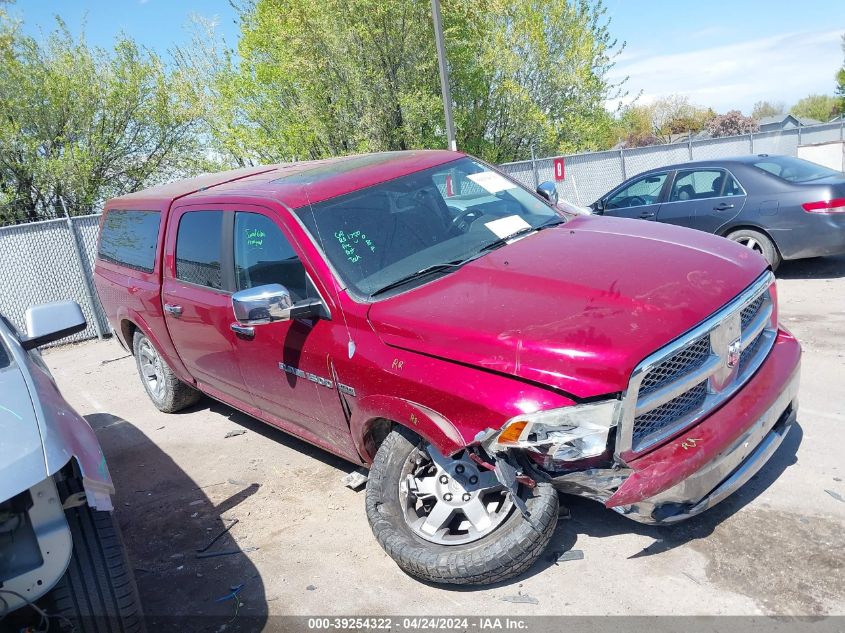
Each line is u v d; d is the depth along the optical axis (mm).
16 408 2785
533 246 3922
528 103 21641
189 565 4051
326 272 3865
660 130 67000
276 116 20641
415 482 3525
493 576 3230
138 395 7668
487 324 3180
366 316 3621
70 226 11367
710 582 3174
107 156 20312
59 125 19344
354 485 4621
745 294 3352
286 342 4086
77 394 8102
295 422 4547
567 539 3668
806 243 7969
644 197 9453
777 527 3482
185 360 5609
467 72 20562
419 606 3350
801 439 4324
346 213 4137
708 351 3148
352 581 3643
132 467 5645
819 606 2922
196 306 4969
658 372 2959
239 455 5535
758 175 8273
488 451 3014
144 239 5891
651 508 2963
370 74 19281
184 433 6211
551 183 5105
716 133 63938
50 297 11375
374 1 18578
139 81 20156
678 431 3061
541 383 2918
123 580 2934
